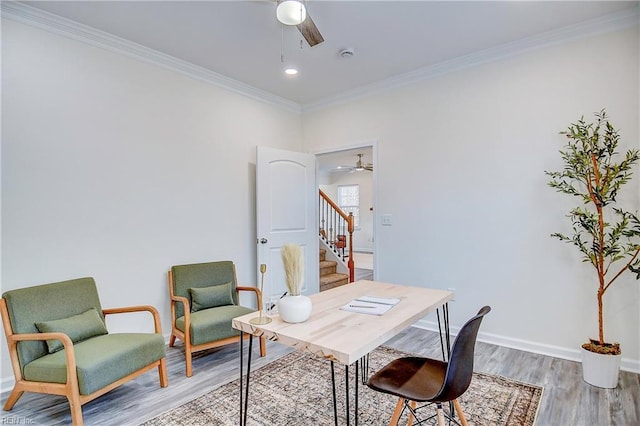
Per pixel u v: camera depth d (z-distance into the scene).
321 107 4.63
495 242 3.30
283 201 4.30
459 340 1.38
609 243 2.66
